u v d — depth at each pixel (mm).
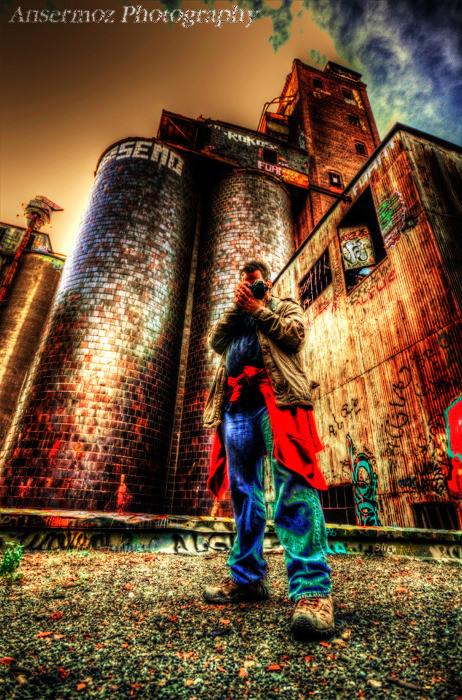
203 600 1385
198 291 13617
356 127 20984
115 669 841
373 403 5746
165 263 12656
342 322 6965
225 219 14547
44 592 1426
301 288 8844
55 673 811
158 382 10961
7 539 2334
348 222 7594
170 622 1145
